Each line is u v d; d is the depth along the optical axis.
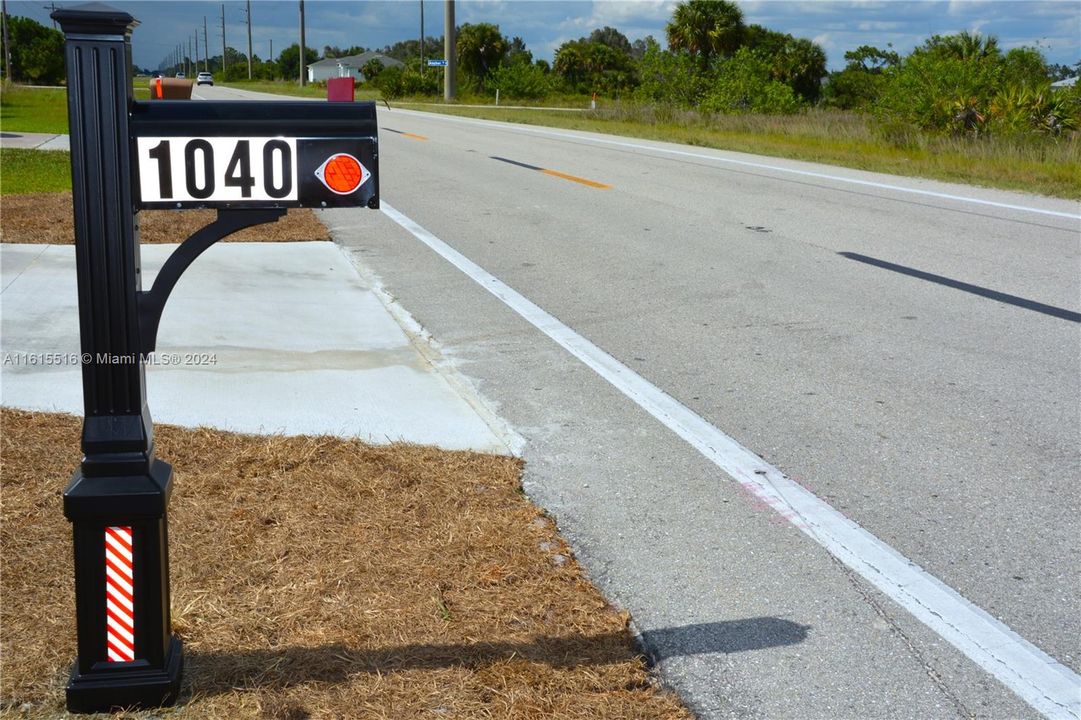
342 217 11.20
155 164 2.29
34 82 68.06
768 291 7.85
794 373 5.80
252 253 8.80
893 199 13.02
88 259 2.29
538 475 4.29
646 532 3.79
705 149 20.78
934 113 20.30
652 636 3.08
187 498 3.73
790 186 14.40
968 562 3.61
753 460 4.51
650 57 34.91
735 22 42.06
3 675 2.64
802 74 47.66
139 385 2.38
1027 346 6.39
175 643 2.67
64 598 3.04
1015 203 12.65
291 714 2.52
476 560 3.41
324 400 5.06
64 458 4.08
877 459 4.54
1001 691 2.86
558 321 6.93
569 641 2.96
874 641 3.09
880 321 6.98
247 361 5.66
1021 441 4.78
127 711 2.51
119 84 2.24
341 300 7.28
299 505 3.73
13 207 10.48
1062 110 19.28
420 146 21.42
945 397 5.40
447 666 2.76
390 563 3.33
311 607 3.02
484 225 10.91
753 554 3.63
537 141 23.02
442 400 5.16
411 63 74.06
